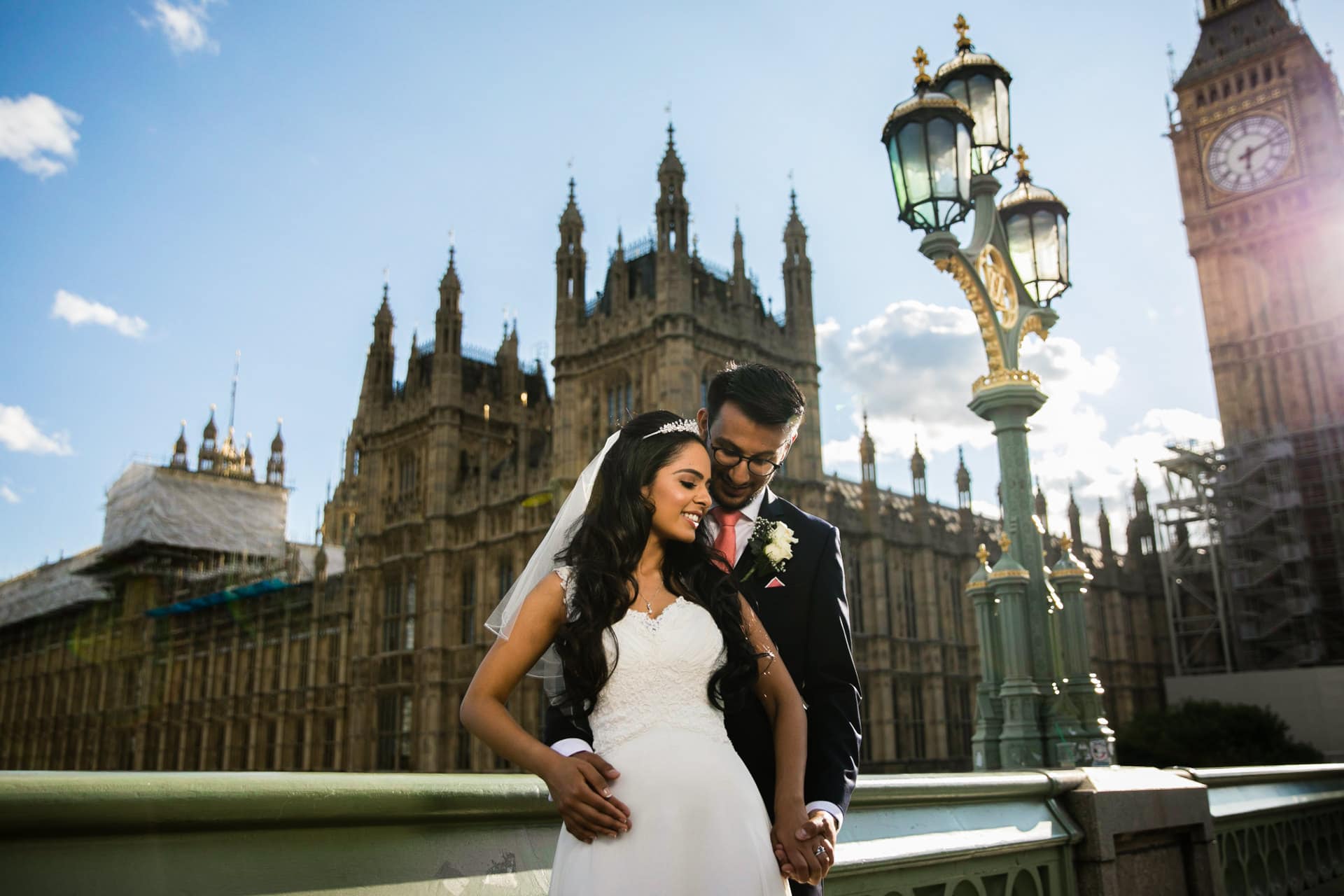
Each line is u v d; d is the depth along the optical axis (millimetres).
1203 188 76188
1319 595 64125
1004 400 8344
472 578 52969
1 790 1823
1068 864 5016
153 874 2045
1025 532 8234
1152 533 78562
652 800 2328
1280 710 53344
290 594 71125
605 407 46656
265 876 2229
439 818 2605
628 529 2549
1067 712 7844
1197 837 5965
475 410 59031
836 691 2936
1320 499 66125
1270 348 71250
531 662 2514
